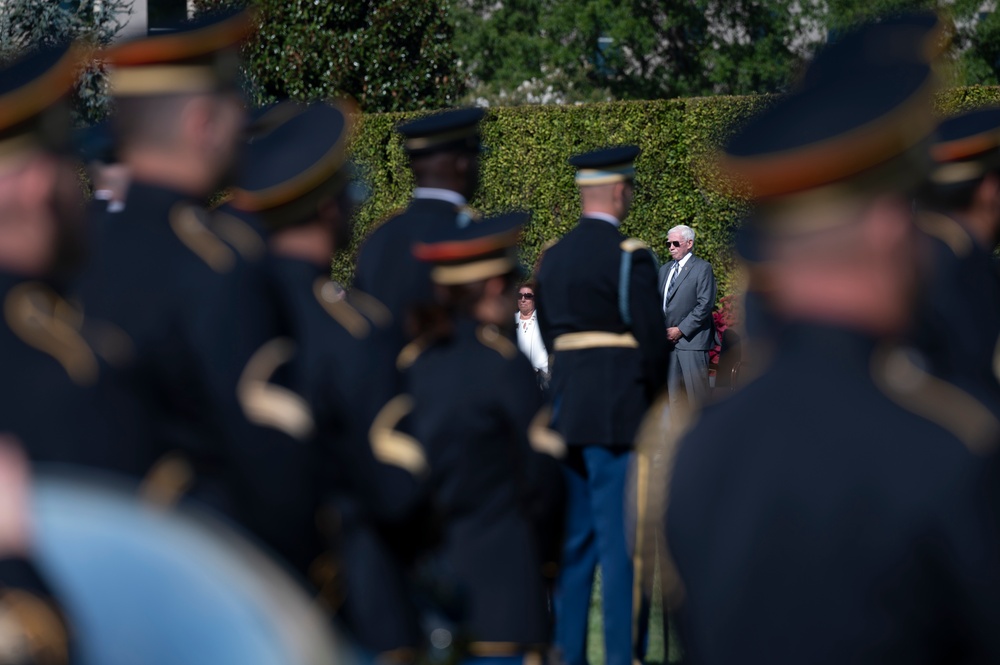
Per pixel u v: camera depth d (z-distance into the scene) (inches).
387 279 572.7
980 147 484.4
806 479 210.8
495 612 549.6
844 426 211.3
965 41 4018.2
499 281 569.9
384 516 391.2
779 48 4566.9
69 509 181.3
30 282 252.1
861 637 203.6
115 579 176.6
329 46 2578.7
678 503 230.7
